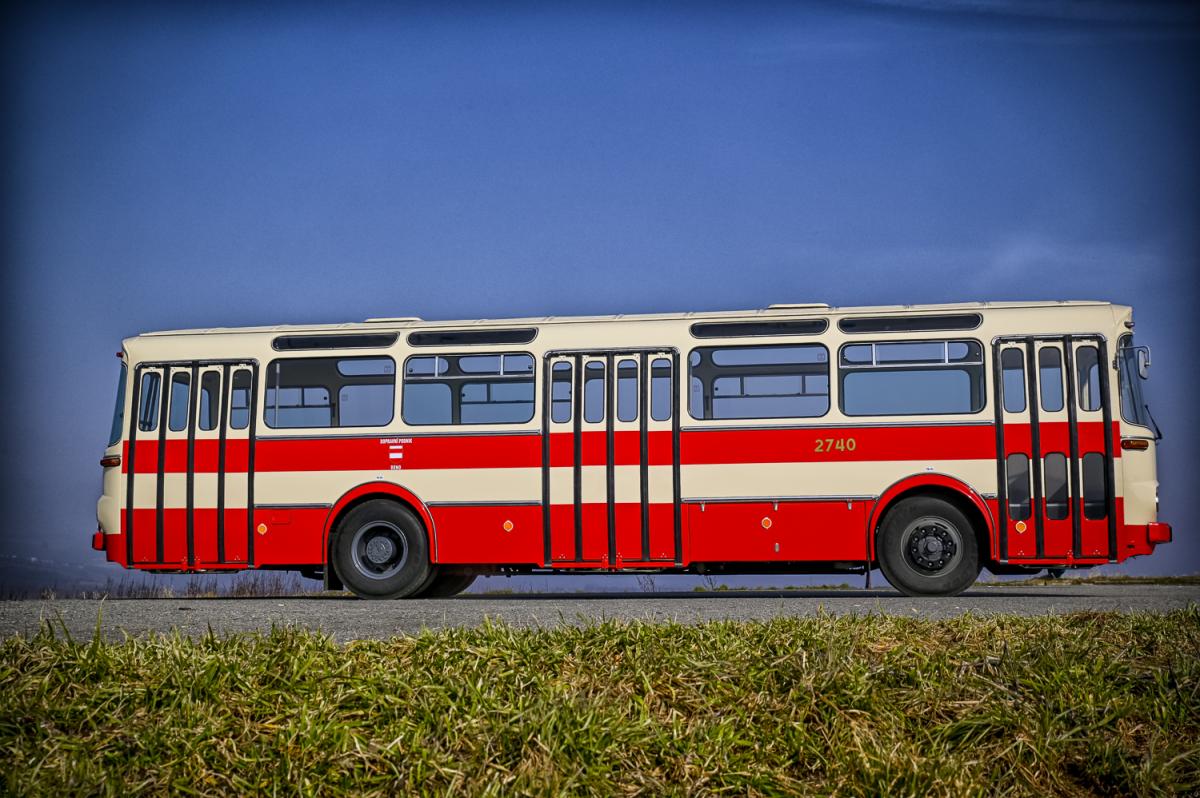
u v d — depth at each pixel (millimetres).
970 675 7730
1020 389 15172
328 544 16109
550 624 10828
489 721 6598
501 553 15734
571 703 6746
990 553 14992
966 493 15055
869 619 9578
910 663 7906
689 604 14000
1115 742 6895
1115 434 14992
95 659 7375
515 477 15812
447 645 8164
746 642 8398
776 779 6375
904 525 15227
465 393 16062
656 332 15844
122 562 16344
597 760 6289
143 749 6227
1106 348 15164
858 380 15383
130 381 16641
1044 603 14070
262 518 16156
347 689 7055
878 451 15219
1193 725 7215
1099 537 14883
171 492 16359
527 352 16000
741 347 15656
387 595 15961
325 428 16203
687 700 7168
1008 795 6531
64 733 6449
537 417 15867
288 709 6797
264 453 16250
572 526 15664
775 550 15273
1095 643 8727
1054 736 6953
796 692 7195
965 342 15320
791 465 15336
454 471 15914
